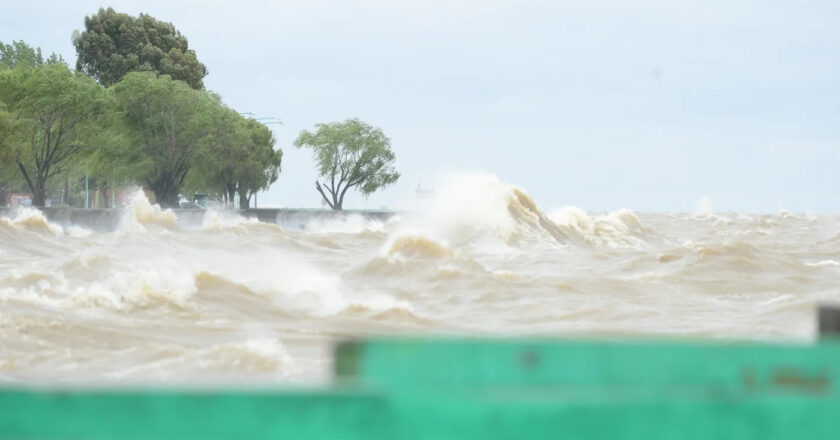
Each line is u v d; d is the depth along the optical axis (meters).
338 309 28.50
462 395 4.62
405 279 36.78
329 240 64.88
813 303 30.88
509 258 52.44
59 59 177.88
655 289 35.41
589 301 32.12
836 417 4.80
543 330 26.89
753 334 26.23
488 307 31.28
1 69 161.50
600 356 5.58
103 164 163.75
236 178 181.88
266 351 20.89
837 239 67.88
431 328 26.91
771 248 60.50
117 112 159.75
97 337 22.02
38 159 149.75
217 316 25.94
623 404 4.72
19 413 4.64
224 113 173.88
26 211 96.06
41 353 20.31
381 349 5.42
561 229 68.50
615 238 71.31
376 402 4.60
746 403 4.80
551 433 4.62
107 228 103.50
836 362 5.67
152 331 23.20
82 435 4.67
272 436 4.60
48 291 28.00
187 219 112.00
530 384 5.50
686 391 5.23
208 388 4.64
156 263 32.19
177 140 170.00
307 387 4.66
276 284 32.25
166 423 4.63
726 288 36.22
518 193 66.56
